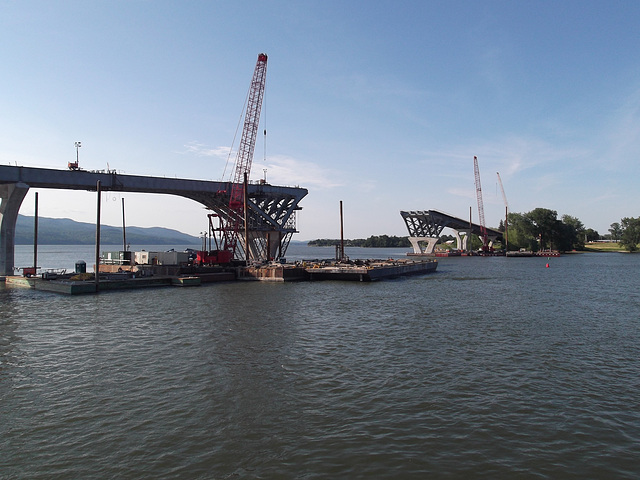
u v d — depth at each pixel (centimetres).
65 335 3034
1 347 2705
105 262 8962
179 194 10081
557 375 2106
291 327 3288
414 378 2045
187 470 1251
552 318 3719
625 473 1241
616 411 1670
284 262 8962
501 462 1295
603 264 13375
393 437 1448
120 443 1415
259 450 1365
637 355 2478
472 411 1662
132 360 2367
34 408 1705
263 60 10419
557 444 1406
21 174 7388
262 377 2061
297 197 11919
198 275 7031
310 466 1271
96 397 1817
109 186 8500
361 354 2484
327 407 1700
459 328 3266
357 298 5112
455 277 8581
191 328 3241
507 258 18688
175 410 1673
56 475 1234
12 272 7506
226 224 10275
